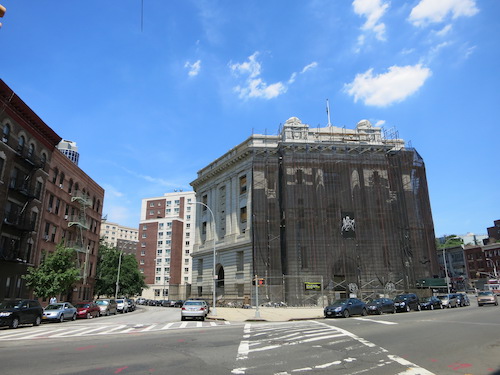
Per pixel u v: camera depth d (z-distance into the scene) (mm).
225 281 55562
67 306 29312
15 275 34406
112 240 177500
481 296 44438
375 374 8906
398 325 20422
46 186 41406
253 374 8883
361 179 52906
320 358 10891
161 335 16953
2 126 32094
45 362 10141
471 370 9188
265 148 53812
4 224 32531
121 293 71125
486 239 122875
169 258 117812
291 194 50094
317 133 55250
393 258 50062
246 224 54094
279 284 48719
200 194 68188
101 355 11227
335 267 49062
